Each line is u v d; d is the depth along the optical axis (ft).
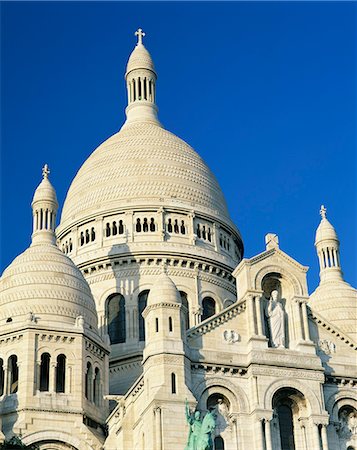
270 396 275.39
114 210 387.55
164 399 261.44
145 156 407.03
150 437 259.19
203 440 236.84
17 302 319.06
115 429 293.43
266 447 268.21
